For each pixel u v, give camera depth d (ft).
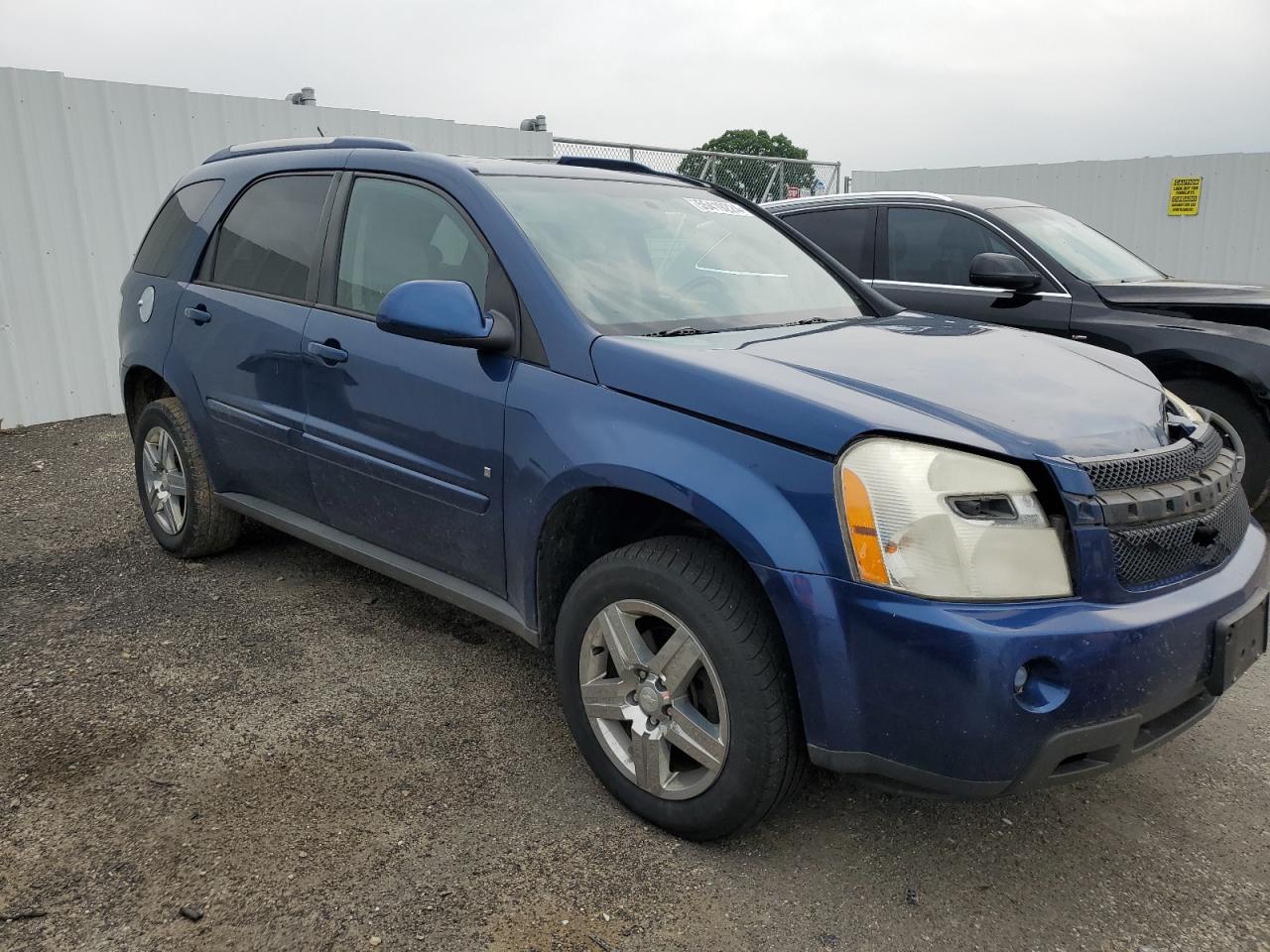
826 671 6.95
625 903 7.33
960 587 6.64
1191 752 9.78
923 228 19.89
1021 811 8.71
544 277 9.11
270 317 11.73
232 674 10.84
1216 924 7.28
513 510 8.98
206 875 7.47
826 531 6.95
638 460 7.83
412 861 7.72
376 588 13.47
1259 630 7.77
